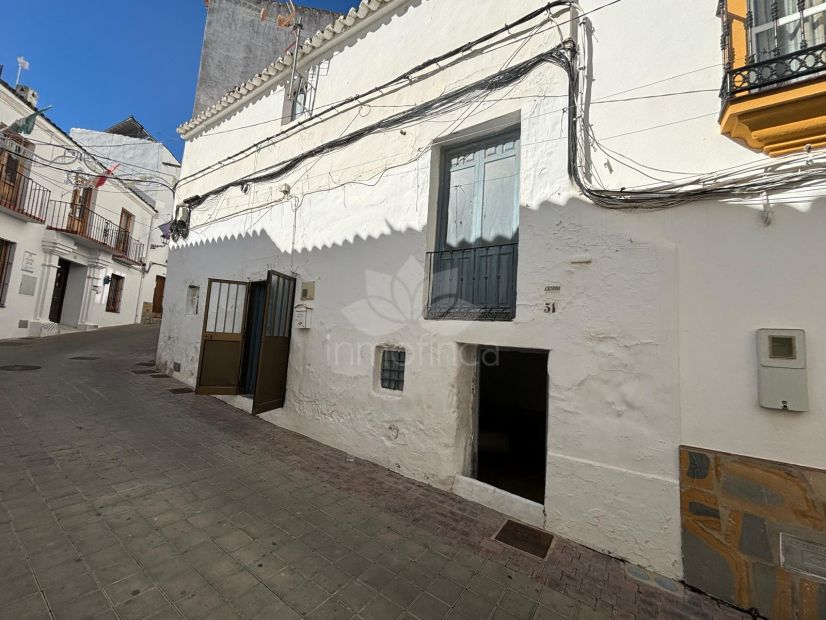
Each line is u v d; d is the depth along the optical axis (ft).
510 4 12.12
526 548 8.95
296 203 18.21
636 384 8.80
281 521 9.40
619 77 9.89
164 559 7.57
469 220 12.97
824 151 7.25
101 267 46.75
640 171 9.32
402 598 7.08
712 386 7.99
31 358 27.30
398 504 10.71
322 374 15.75
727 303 7.99
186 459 12.71
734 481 7.57
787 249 7.51
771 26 7.65
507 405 20.16
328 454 14.19
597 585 7.77
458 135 12.94
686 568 7.86
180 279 26.50
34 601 6.21
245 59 32.09
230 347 18.31
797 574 6.88
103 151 53.16
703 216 8.41
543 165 10.80
